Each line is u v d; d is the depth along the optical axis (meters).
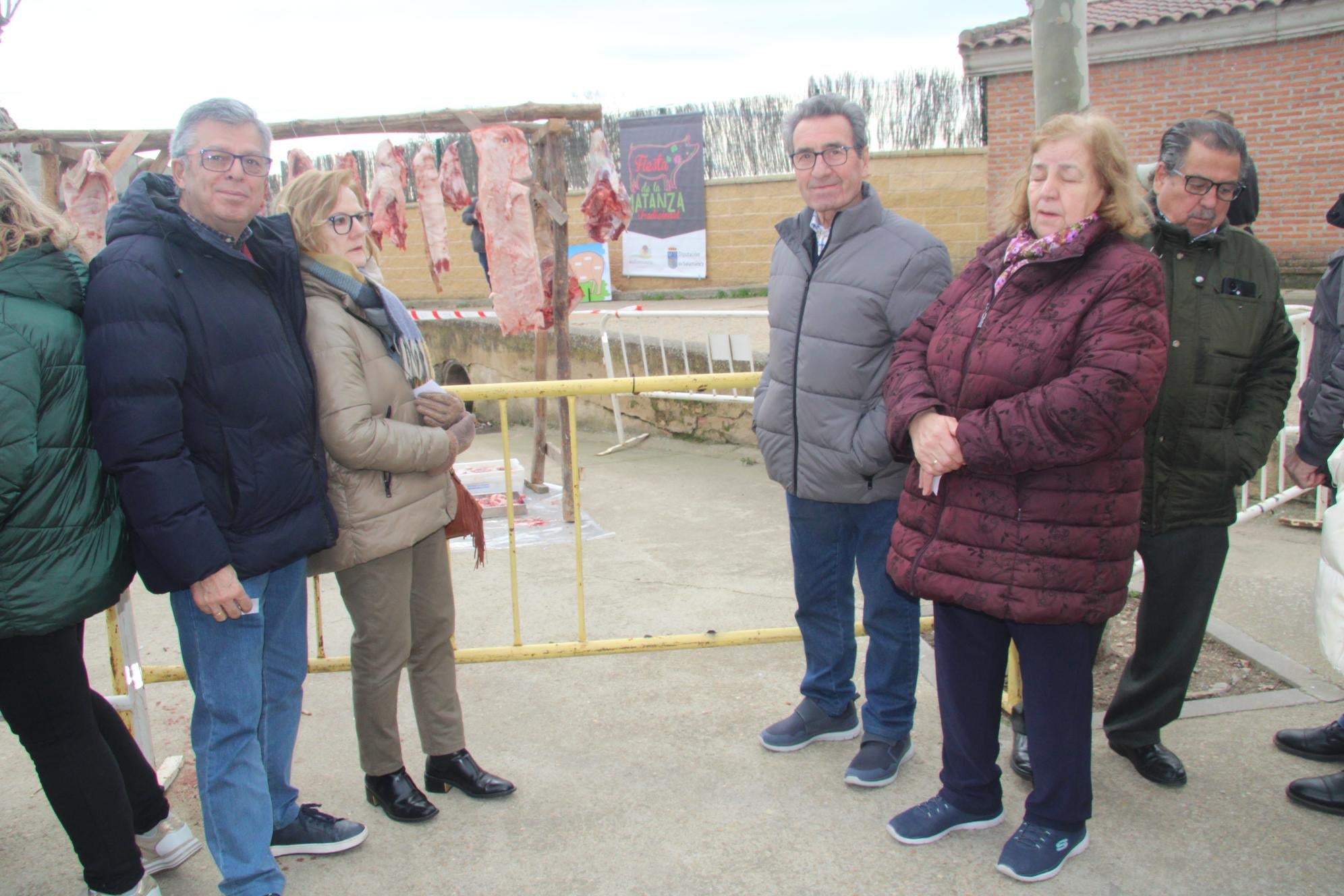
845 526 3.02
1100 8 14.30
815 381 2.85
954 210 13.43
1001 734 3.24
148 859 2.66
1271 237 12.35
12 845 2.82
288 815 2.70
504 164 5.66
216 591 2.16
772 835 2.73
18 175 2.10
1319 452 2.81
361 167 14.17
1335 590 2.34
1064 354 2.23
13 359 1.95
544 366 6.70
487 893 2.53
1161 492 2.69
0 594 2.01
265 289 2.30
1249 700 3.32
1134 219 2.26
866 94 13.97
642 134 14.22
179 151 2.18
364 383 2.51
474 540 2.99
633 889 2.52
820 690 3.18
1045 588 2.29
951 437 2.31
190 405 2.17
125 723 2.86
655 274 14.58
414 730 3.40
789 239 2.97
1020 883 2.49
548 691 3.65
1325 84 11.67
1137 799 2.81
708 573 4.95
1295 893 2.40
